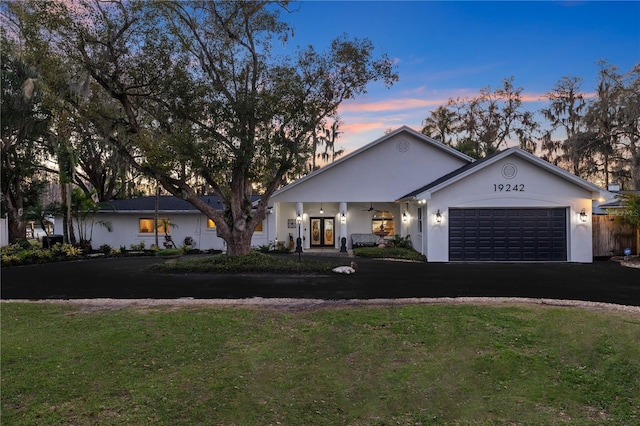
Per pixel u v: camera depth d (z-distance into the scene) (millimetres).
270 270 13477
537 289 10242
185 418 3848
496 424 3771
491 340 5930
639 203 16125
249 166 14344
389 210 23500
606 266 15273
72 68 12781
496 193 17000
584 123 30469
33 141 22422
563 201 16938
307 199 21234
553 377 4762
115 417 3857
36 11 11945
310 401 4203
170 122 14719
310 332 6387
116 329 6598
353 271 13414
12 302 8898
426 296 9398
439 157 21141
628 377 4730
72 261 18547
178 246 23438
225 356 5414
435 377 4770
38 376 4750
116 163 24266
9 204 23297
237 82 14305
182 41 13094
